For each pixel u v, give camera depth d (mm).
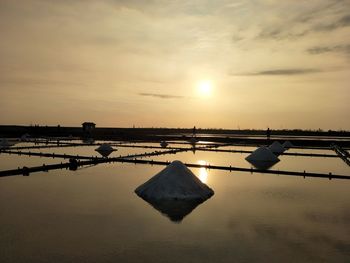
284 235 5695
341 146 27844
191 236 5598
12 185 9633
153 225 6145
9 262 4520
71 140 31984
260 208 7477
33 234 5578
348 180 11180
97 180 10586
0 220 6305
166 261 4605
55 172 12109
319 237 5613
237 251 4984
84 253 4832
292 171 13344
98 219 6457
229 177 11641
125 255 4785
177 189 8430
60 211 6965
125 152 20672
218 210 7273
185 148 23484
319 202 8055
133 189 9266
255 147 26797
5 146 22172
